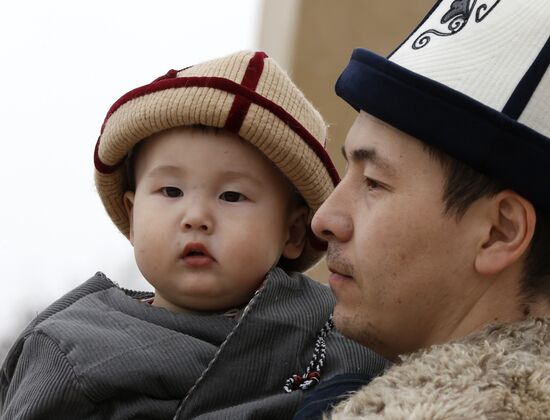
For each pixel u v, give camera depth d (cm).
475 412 159
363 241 194
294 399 218
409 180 191
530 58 186
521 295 190
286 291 231
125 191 253
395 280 192
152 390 220
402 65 196
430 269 191
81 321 229
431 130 187
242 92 230
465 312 191
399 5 489
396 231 191
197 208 232
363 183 198
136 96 237
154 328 226
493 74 187
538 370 166
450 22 197
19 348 238
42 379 222
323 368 229
